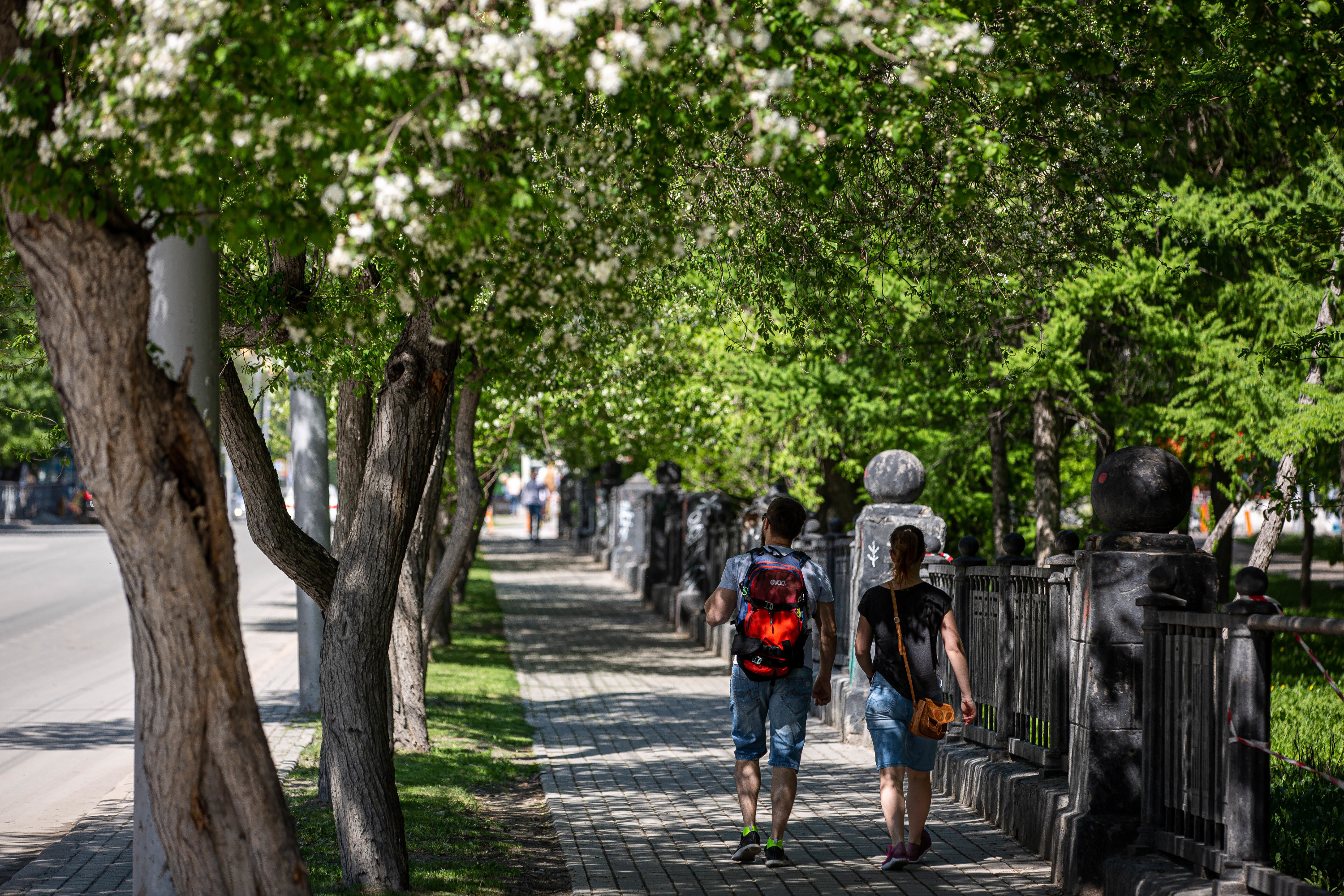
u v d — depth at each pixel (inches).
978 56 399.2
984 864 621.9
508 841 683.4
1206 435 1185.4
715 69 376.8
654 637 1963.6
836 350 1330.0
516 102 339.9
